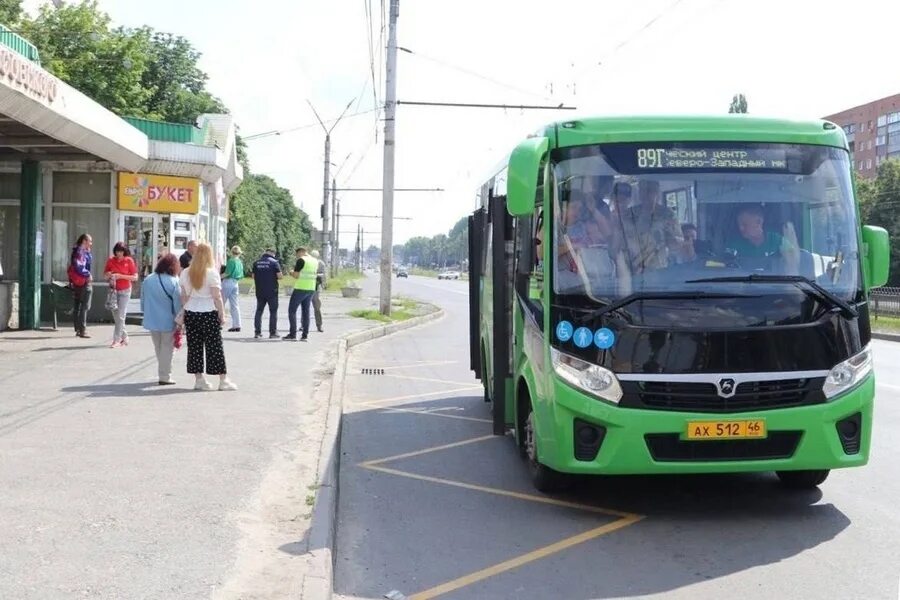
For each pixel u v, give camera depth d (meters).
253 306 30.75
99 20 35.38
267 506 6.29
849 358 6.21
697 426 5.93
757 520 6.44
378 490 7.48
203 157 21.44
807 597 4.98
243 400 10.45
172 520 5.83
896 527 6.24
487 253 10.23
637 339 6.01
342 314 27.50
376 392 12.91
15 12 33.16
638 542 6.00
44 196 20.41
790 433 6.08
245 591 4.68
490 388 10.05
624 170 6.43
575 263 6.27
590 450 6.11
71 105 14.50
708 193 6.41
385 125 26.20
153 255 21.30
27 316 17.98
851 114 105.06
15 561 4.96
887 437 9.34
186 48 47.62
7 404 9.71
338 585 5.27
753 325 6.05
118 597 4.50
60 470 6.96
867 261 6.74
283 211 94.81
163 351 11.20
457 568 5.56
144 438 8.20
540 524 6.46
